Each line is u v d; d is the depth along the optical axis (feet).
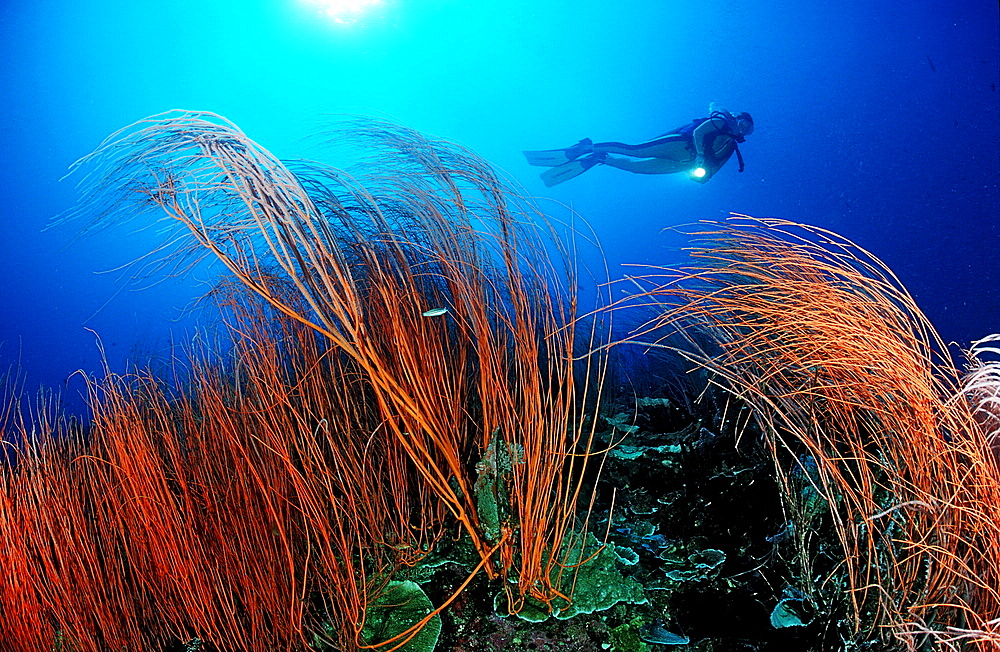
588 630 5.34
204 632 5.30
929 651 4.51
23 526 5.32
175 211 4.35
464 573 5.89
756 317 5.68
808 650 4.95
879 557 4.89
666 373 10.62
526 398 5.49
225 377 6.52
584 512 6.57
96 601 5.28
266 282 5.89
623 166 38.91
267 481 5.29
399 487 6.13
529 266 6.20
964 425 4.60
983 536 4.46
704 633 5.24
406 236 6.54
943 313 38.22
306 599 5.39
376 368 5.14
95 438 5.89
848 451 5.44
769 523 6.02
